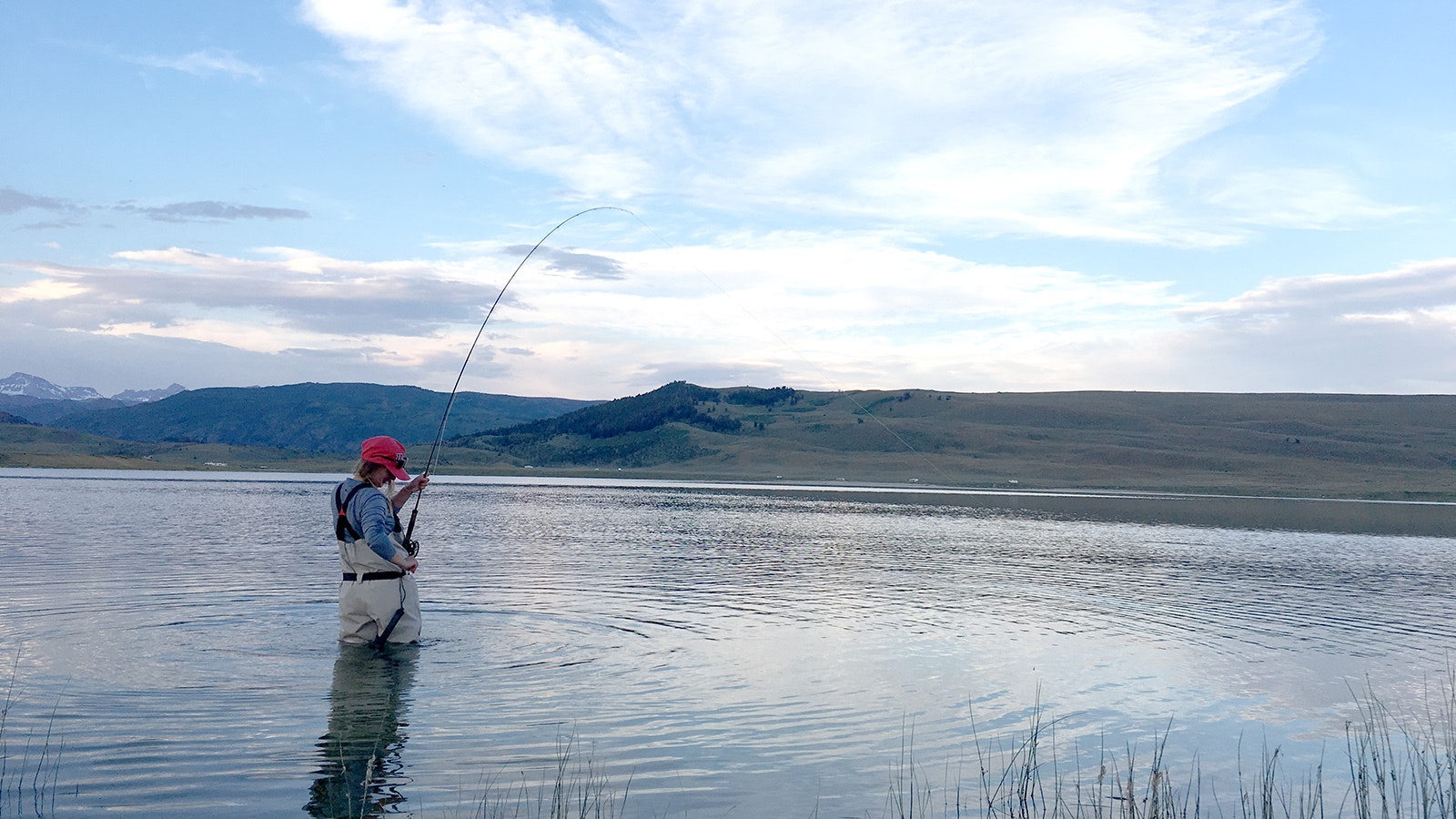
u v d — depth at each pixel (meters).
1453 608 16.70
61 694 8.32
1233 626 14.04
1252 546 30.89
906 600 15.77
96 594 14.05
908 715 8.49
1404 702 9.51
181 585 15.09
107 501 38.44
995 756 7.42
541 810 6.00
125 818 5.67
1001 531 34.06
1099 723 8.51
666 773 6.79
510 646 10.91
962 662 10.84
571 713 8.20
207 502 39.69
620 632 12.02
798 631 12.57
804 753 7.32
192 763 6.64
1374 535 39.06
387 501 10.55
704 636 11.98
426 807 5.99
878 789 6.61
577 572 18.27
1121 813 6.32
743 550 24.17
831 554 23.52
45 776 6.33
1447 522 52.47
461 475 108.31
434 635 11.43
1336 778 7.22
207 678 9.02
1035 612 14.77
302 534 24.95
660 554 22.42
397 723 7.70
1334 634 13.51
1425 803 6.59
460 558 20.50
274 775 6.45
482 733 7.53
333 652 10.30
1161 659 11.37
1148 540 32.16
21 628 11.34
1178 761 7.52
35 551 19.64
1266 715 8.91
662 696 8.87
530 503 46.75
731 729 7.89
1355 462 141.88
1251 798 6.74
